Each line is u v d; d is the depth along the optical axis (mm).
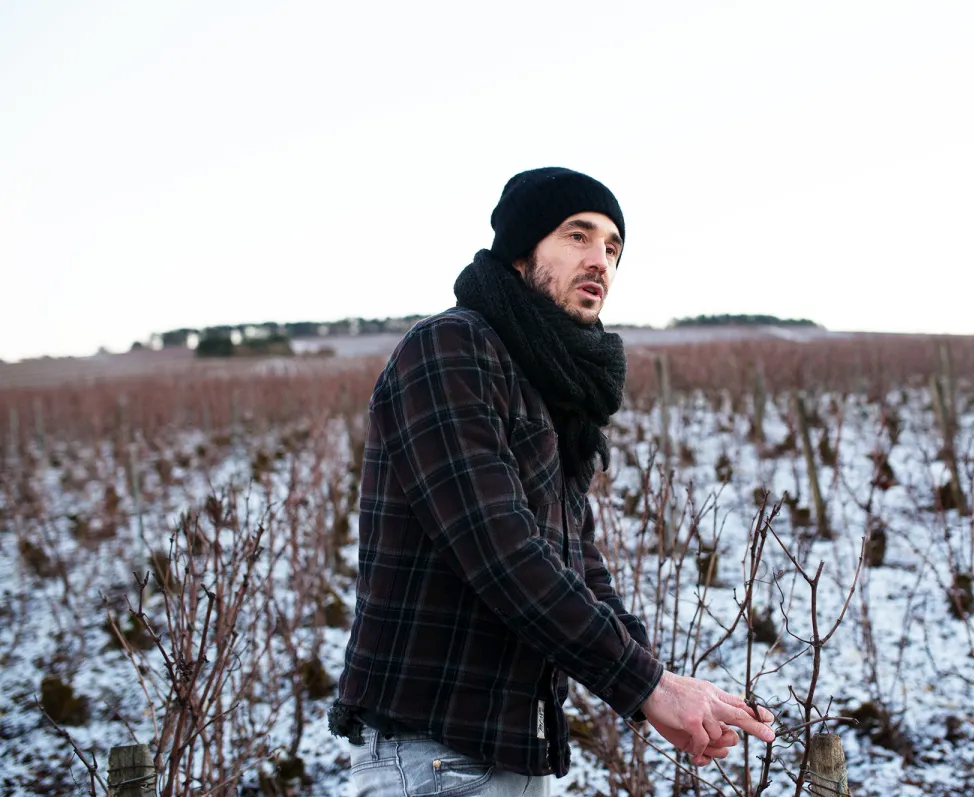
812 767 1536
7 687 4758
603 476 3230
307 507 5234
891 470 6719
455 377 1133
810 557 5723
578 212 1282
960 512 6180
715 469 8258
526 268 1318
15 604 6242
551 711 1188
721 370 15523
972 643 4238
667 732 1122
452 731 1104
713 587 4977
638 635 1389
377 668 1146
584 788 3225
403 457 1142
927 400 13703
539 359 1201
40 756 3949
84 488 10164
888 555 5742
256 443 13227
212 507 2852
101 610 5938
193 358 44188
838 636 4434
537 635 1062
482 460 1097
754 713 1235
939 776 3256
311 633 4945
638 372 15227
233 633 2287
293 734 3752
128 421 14789
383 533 1188
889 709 3729
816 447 9320
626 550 3096
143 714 4281
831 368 14742
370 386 15289
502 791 1128
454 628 1134
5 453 13672
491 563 1059
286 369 21141
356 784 1174
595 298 1293
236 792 2623
